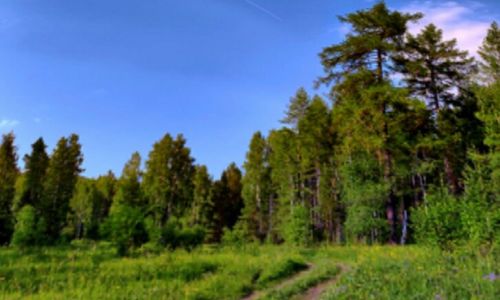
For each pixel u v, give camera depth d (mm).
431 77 28156
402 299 6934
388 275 9094
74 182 46312
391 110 23719
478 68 27766
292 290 10953
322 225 35125
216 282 12539
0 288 11008
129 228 20797
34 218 25250
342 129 25797
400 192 23969
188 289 11383
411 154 28078
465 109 28453
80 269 14195
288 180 40688
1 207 34656
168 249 22359
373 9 23547
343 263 14984
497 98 22609
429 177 34000
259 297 10953
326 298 8586
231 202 64312
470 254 10383
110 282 12180
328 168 33938
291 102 40188
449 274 8172
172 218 26188
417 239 13664
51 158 45062
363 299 7578
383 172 23266
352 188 23391
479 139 27250
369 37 23500
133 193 44188
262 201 50000
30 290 10969
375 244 21609
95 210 56750
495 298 5984
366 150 24594
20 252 19516
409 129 26484
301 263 16344
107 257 18172
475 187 12844
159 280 12766
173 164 48281
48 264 14938
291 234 27844
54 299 10062
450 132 26578
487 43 27875
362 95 23266
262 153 49656
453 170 27328
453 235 11727
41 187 43062
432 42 28312
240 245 27484
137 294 10734
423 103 21906
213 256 19797
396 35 24547
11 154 38906
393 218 21984
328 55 24688
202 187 57406
